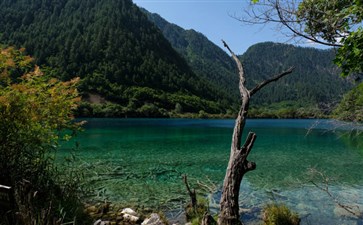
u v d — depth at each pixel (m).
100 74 134.75
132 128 51.12
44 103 6.53
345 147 27.80
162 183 12.84
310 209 9.66
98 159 18.11
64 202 6.07
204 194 11.20
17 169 5.91
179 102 137.75
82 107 91.69
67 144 24.97
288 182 13.46
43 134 6.59
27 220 4.27
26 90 6.02
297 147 27.83
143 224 7.50
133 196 10.62
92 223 6.70
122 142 28.92
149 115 110.81
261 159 20.80
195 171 15.79
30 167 6.23
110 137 33.81
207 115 127.00
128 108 106.50
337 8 3.47
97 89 122.19
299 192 11.76
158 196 10.77
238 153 5.25
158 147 25.83
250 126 69.19
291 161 19.94
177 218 8.64
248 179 14.19
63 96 6.82
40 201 5.61
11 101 5.71
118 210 8.78
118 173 14.27
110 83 132.50
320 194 11.46
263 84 5.61
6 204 4.25
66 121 6.98
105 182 12.38
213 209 9.26
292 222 7.89
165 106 131.62
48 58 128.88
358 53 3.00
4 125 5.74
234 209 5.11
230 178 5.20
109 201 9.80
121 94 127.31
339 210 9.49
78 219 6.08
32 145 6.29
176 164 17.73
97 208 8.74
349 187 12.67
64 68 125.75
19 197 4.74
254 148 27.12
